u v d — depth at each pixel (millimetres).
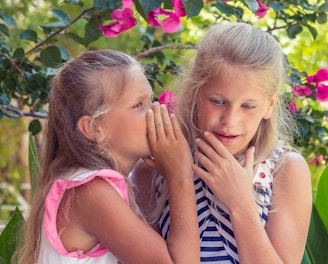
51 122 1685
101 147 1618
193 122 1748
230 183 1629
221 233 1703
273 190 1718
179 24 2273
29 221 1697
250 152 1687
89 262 1588
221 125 1622
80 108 1620
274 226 1675
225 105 1622
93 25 2432
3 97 2607
